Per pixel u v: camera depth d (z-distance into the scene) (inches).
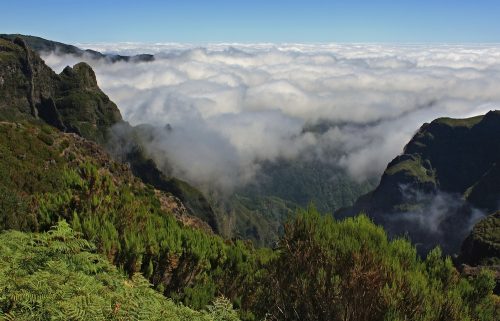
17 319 223.8
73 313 227.5
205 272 460.8
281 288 366.0
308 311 335.0
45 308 231.0
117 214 520.4
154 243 473.7
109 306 248.8
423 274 377.1
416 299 321.1
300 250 388.8
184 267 470.9
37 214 522.9
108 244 432.5
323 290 331.9
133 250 445.1
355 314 314.7
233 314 309.6
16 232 335.0
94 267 322.7
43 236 327.9
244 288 452.4
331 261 361.4
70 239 343.6
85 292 252.7
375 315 310.0
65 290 251.8
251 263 503.2
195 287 429.7
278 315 353.7
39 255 302.2
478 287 377.7
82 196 533.0
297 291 348.5
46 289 246.8
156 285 451.5
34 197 635.5
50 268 283.1
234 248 538.3
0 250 302.2
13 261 284.5
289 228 418.9
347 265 356.2
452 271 387.9
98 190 563.2
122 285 309.6
